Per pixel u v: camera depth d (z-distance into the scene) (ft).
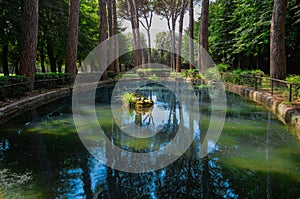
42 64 64.69
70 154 14.19
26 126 20.16
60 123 21.39
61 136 17.63
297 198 9.48
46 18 51.67
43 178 11.19
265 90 32.01
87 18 66.90
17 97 27.22
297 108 19.47
